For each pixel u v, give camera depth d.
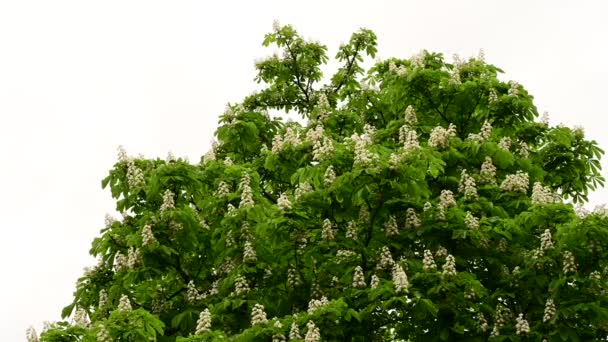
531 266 13.46
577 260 13.48
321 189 14.04
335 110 19.20
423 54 19.19
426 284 12.96
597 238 13.05
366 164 13.16
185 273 15.55
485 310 13.37
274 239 13.92
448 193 14.33
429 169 14.13
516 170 16.28
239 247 14.41
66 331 13.17
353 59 22.27
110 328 12.60
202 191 16.27
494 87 17.44
